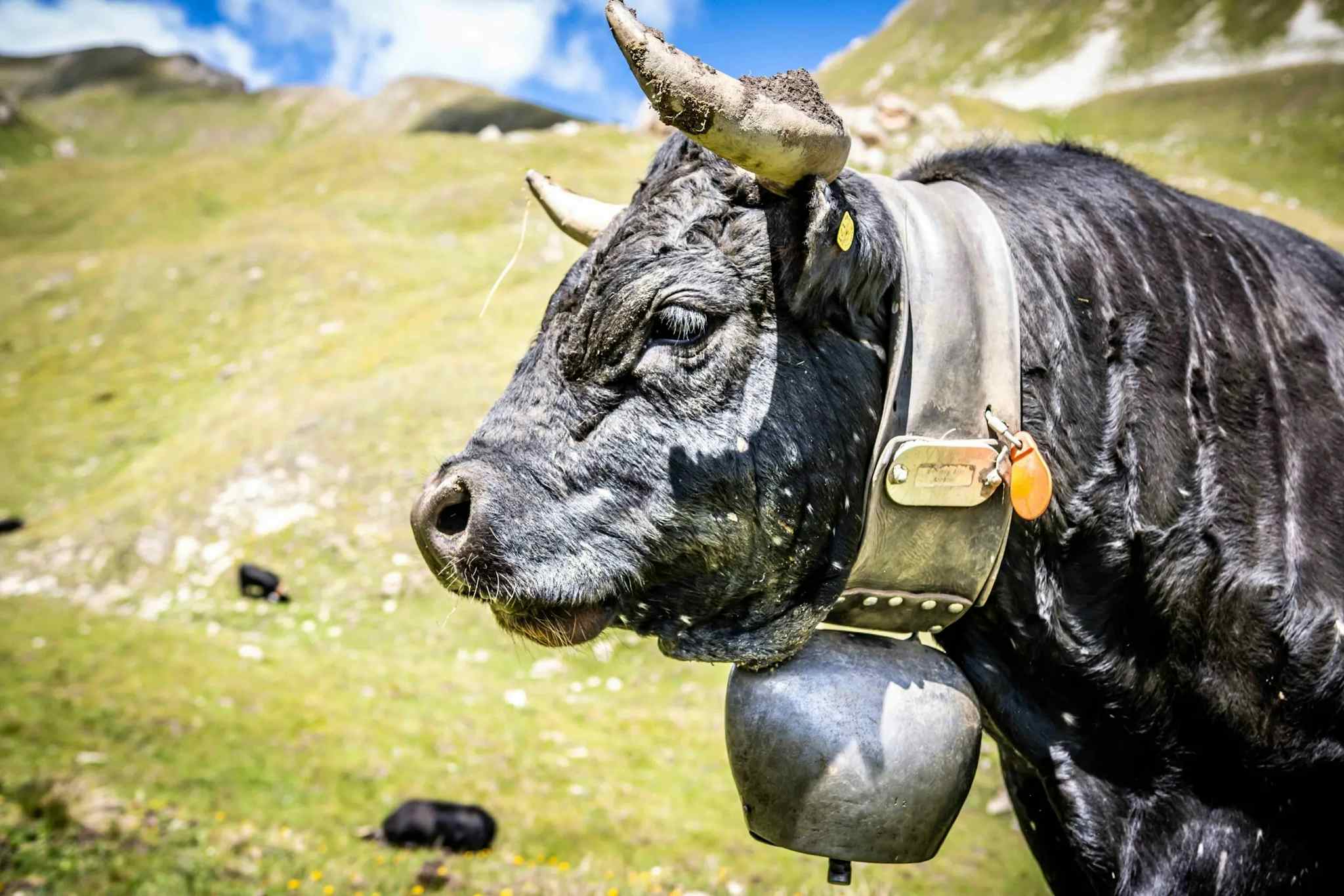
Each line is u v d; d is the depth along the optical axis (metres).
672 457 0.93
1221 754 0.97
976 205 1.03
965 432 0.96
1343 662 0.93
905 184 1.04
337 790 3.76
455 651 5.75
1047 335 1.00
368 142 20.44
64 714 4.09
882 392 0.96
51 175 21.42
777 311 0.92
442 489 0.95
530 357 1.00
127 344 12.48
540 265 12.56
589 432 0.94
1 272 14.51
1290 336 1.05
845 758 0.94
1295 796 0.96
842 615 1.01
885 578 0.97
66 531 7.66
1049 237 1.03
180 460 8.95
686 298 0.92
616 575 0.94
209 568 6.81
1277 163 21.91
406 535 6.88
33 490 9.55
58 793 3.15
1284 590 0.95
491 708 4.91
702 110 0.81
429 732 4.50
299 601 6.38
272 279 13.33
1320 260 1.16
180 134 55.66
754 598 0.96
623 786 4.13
